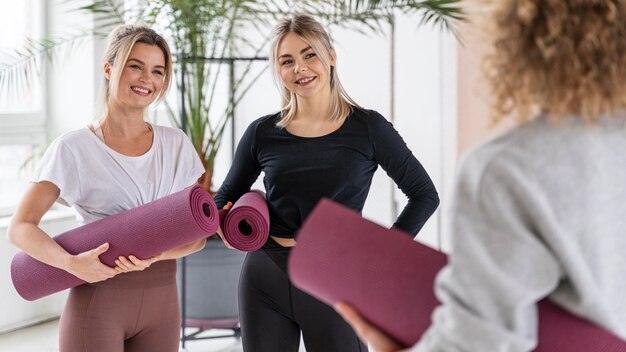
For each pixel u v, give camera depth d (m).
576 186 1.08
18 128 4.77
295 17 2.65
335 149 2.61
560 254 1.08
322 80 2.59
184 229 2.38
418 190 2.67
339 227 1.39
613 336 1.17
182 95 4.12
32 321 4.55
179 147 2.67
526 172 1.08
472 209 1.10
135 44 2.53
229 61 4.30
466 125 5.04
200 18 4.10
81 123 4.87
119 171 2.53
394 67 5.21
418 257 1.34
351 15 4.34
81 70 4.84
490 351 1.07
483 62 1.19
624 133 1.15
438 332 1.12
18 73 4.72
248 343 2.70
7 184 4.78
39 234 2.43
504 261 1.07
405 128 5.23
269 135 2.69
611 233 1.13
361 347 2.65
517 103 1.15
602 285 1.13
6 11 4.67
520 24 1.14
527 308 1.11
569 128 1.11
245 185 2.82
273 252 2.64
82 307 2.46
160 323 2.56
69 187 2.48
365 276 1.35
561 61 1.11
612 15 1.09
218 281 4.12
